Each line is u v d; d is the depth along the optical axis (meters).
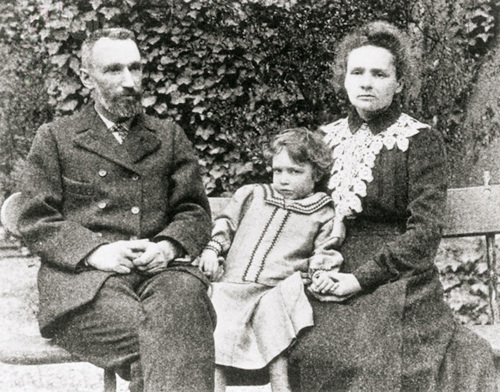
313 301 3.14
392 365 2.82
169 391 2.66
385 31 3.24
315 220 3.30
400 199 3.21
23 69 6.81
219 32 5.84
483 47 5.99
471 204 3.47
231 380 3.09
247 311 3.08
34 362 2.90
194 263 3.52
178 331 2.74
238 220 3.41
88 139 3.16
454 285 5.30
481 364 2.91
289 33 5.90
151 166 3.18
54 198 3.10
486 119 5.91
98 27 5.77
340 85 3.41
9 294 6.16
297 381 3.02
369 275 3.06
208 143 5.91
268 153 3.40
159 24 5.79
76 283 2.92
